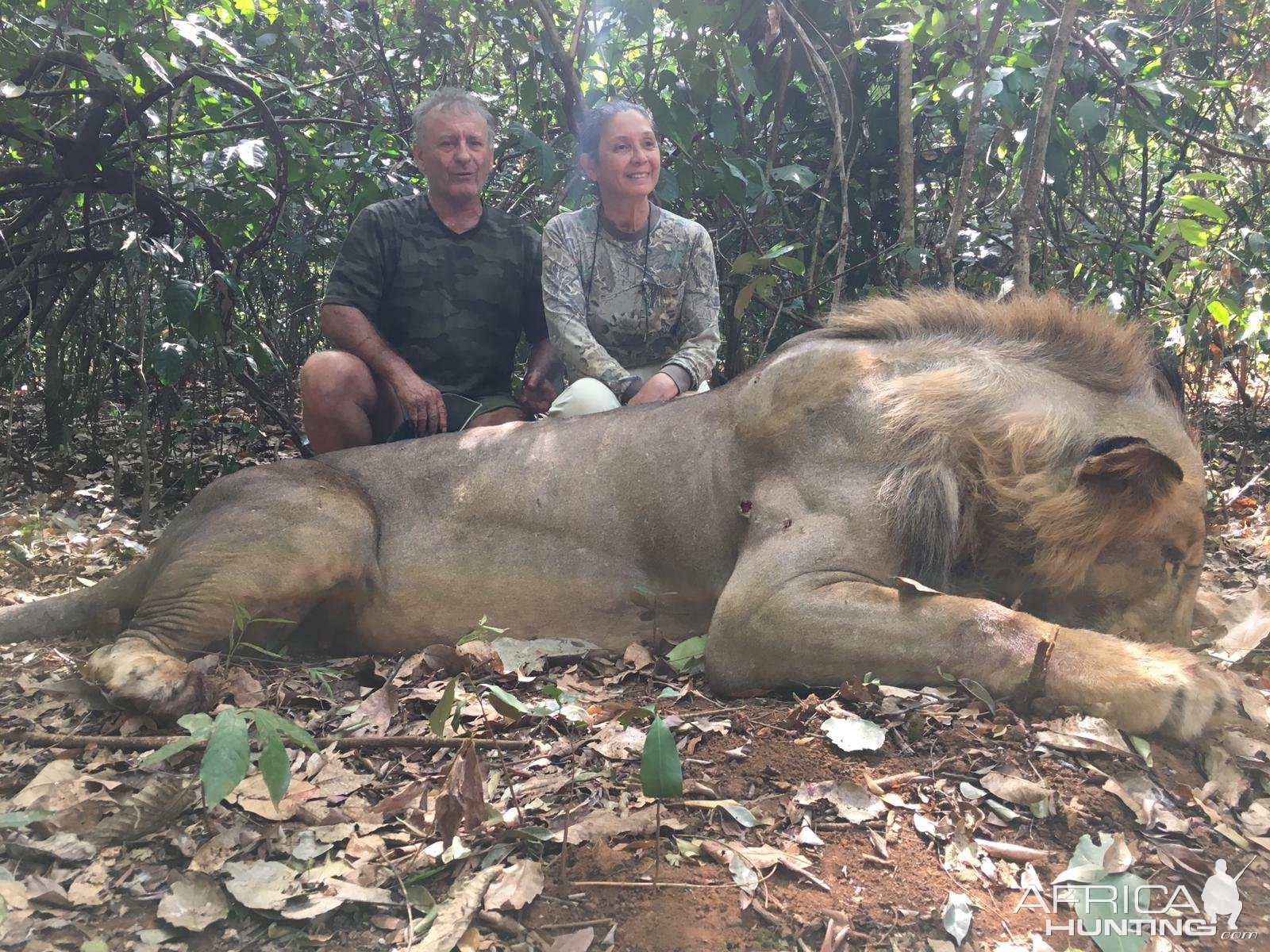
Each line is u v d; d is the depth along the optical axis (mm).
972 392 2904
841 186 5625
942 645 2605
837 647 2691
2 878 2031
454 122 4688
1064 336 3096
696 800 2227
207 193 5699
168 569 3246
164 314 5312
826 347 3170
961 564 2951
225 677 3098
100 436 6977
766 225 6113
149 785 2309
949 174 6461
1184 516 2854
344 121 6227
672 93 5648
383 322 4926
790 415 3090
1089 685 2455
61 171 5230
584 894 1943
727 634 2859
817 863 2012
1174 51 5863
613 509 3322
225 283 5371
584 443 3434
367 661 3131
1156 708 2381
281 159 5504
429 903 1942
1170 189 6969
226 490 3451
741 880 1956
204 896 1977
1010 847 2043
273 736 1934
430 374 4898
